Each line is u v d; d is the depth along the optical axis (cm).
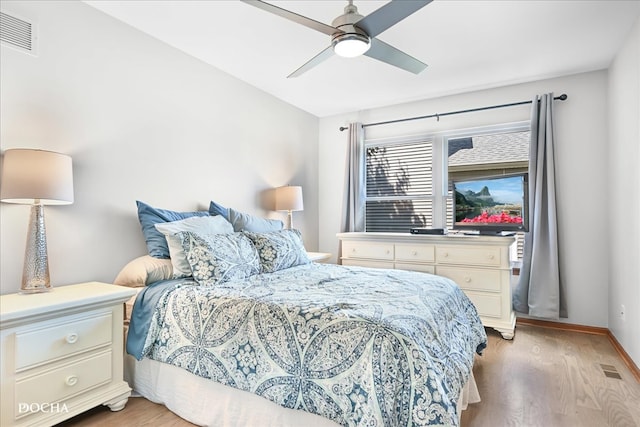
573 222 335
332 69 320
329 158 467
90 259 227
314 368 142
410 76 336
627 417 185
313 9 225
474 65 312
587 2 219
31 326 158
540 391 213
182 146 288
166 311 195
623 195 271
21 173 176
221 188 324
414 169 422
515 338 312
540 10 227
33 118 200
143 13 234
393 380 126
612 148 302
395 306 166
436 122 402
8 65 191
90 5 226
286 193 374
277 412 153
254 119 362
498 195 345
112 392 188
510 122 362
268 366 155
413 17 234
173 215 260
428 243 352
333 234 463
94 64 229
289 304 165
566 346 291
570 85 335
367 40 185
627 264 261
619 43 271
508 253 314
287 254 276
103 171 234
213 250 219
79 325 175
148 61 262
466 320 215
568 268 337
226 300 179
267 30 254
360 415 127
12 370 152
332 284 214
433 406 120
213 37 265
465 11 228
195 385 180
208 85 310
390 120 425
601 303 324
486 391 213
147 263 224
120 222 244
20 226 197
